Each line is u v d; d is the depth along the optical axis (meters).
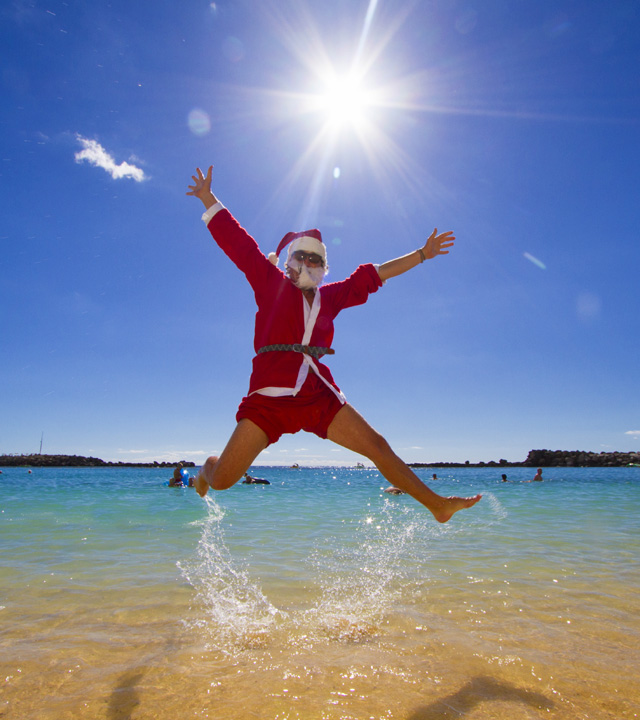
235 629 2.77
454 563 4.47
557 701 1.95
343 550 5.12
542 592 3.52
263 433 2.31
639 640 2.61
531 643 2.56
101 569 4.19
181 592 3.50
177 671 2.22
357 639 2.63
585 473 43.94
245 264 2.56
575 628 2.79
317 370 2.38
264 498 13.62
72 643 2.56
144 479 30.09
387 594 3.46
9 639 2.61
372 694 2.00
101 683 2.10
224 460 2.29
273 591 3.54
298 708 1.88
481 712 1.85
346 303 2.70
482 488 20.03
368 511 9.41
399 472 2.38
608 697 1.98
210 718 1.80
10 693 2.01
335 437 2.41
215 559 4.63
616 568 4.29
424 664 2.30
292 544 5.48
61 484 22.05
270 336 2.42
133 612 3.06
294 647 2.51
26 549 5.11
